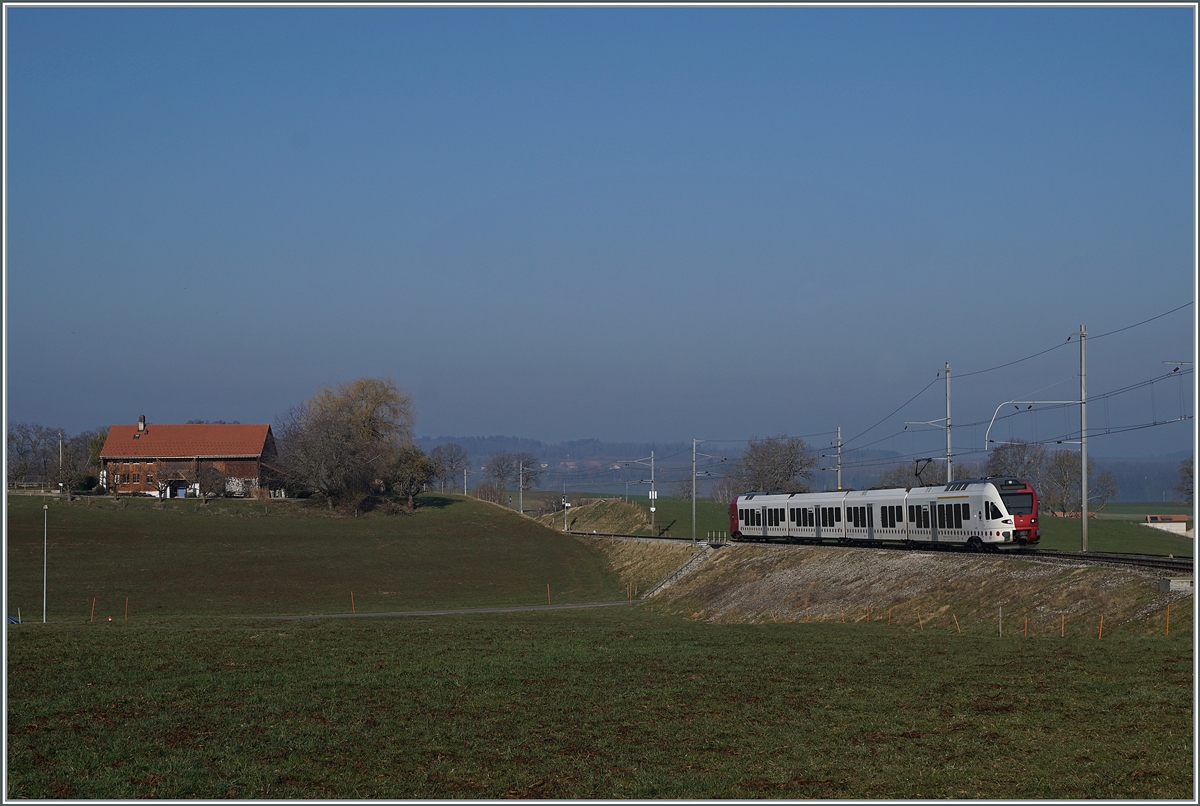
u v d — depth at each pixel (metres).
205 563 98.62
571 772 19.28
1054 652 32.62
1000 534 55.91
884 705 24.83
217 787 18.20
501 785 18.48
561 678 29.02
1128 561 48.09
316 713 24.12
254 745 21.08
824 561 67.25
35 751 20.38
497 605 84.62
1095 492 165.25
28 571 91.25
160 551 102.75
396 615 71.75
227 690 26.80
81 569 93.00
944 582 53.09
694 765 19.78
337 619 60.50
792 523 79.31
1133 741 20.69
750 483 149.38
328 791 18.09
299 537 115.88
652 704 25.28
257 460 152.38
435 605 84.25
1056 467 144.75
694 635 41.22
